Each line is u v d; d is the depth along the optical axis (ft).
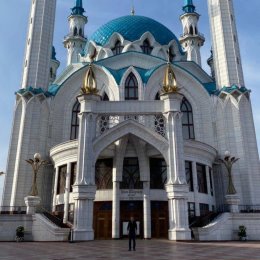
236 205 97.04
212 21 140.56
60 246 69.46
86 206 84.02
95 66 125.39
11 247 68.08
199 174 107.76
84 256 50.42
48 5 139.33
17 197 108.58
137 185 101.09
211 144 121.70
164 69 124.67
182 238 81.25
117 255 51.42
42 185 113.50
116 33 152.76
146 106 94.58
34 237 87.66
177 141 89.56
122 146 99.91
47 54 132.46
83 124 91.30
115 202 97.30
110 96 121.19
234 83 126.72
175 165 87.35
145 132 93.25
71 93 128.67
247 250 59.31
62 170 108.47
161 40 154.51
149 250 59.41
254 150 117.91
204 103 127.34
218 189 116.67
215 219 93.56
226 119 121.60
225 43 132.98
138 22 157.48
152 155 100.58
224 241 85.51
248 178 112.68
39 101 121.70
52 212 104.42
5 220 89.66
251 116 122.21
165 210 100.32
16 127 119.96
